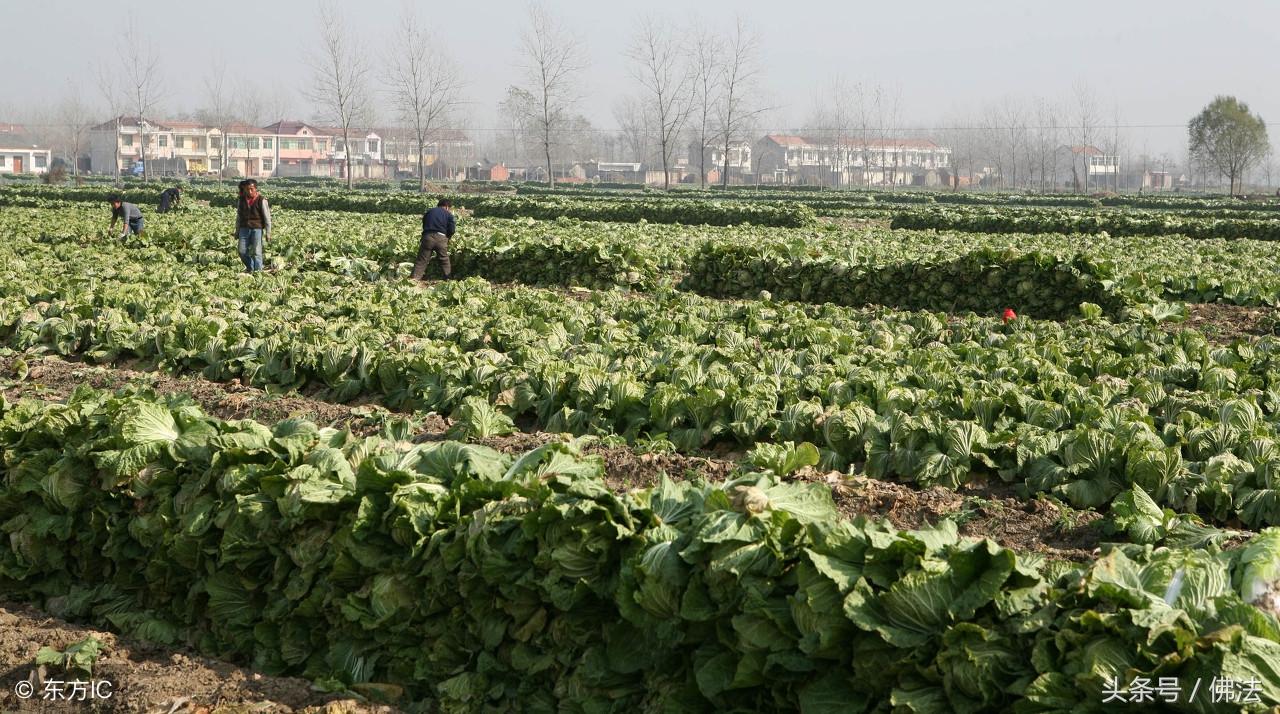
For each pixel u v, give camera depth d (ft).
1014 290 65.92
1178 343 43.24
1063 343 43.37
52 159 551.59
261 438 22.34
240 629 21.07
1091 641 13.78
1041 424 29.71
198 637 21.72
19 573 23.79
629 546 17.40
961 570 14.93
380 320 48.44
